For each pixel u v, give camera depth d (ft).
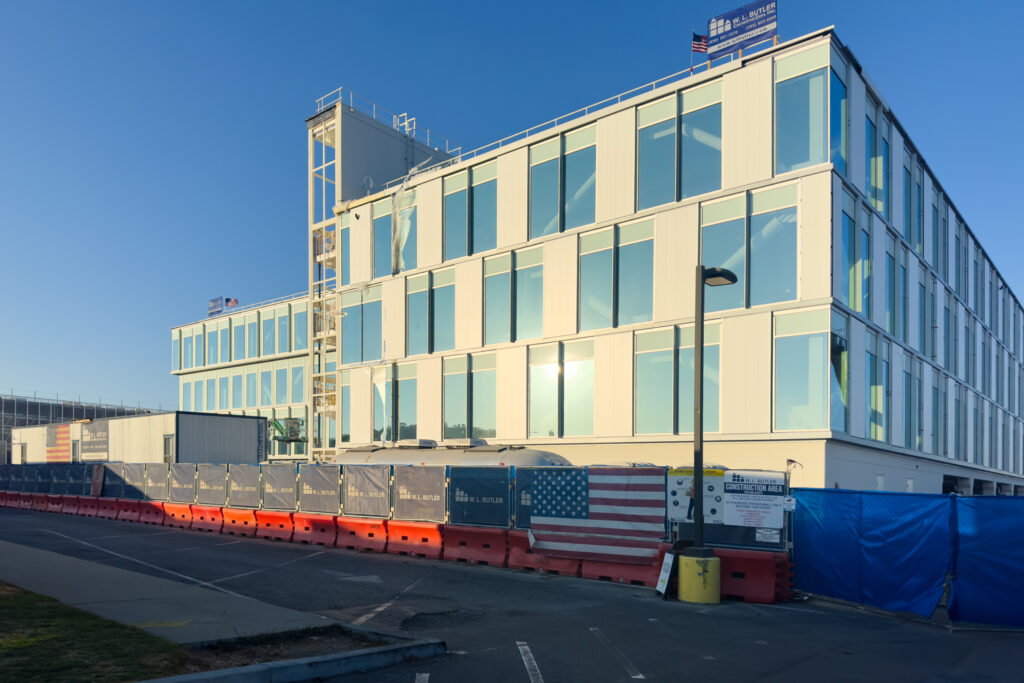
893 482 81.20
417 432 100.17
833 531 41.78
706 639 30.22
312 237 125.59
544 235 88.79
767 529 41.60
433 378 98.68
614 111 83.05
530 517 50.93
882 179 80.33
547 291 87.61
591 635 30.45
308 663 22.70
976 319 121.39
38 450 159.43
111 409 297.53
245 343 188.75
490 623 32.78
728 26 76.59
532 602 38.27
